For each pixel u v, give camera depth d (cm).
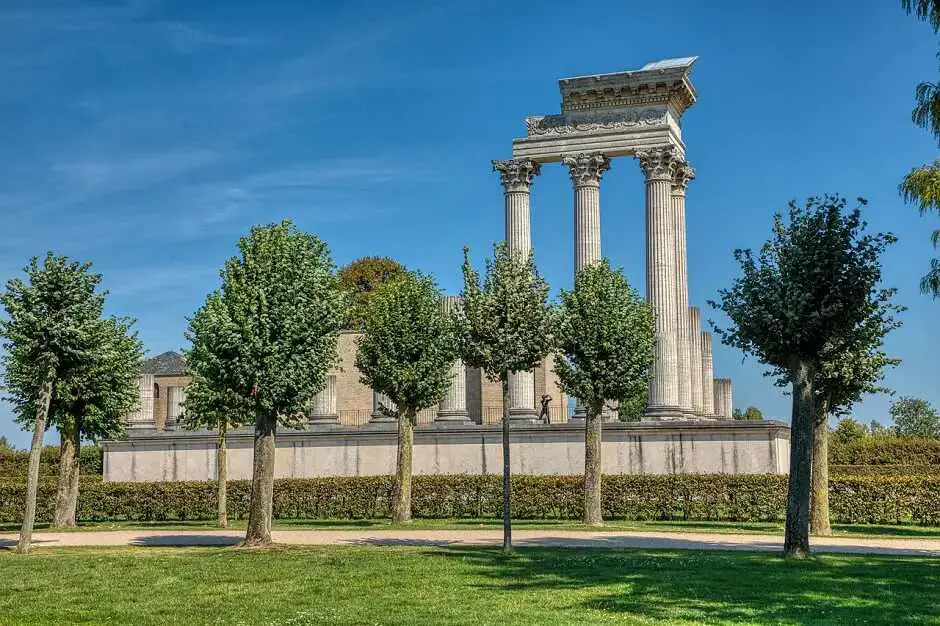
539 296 2956
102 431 4453
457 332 2972
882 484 4091
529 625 1806
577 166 5447
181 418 4656
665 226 5291
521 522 4250
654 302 5219
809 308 2606
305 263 3153
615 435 4834
